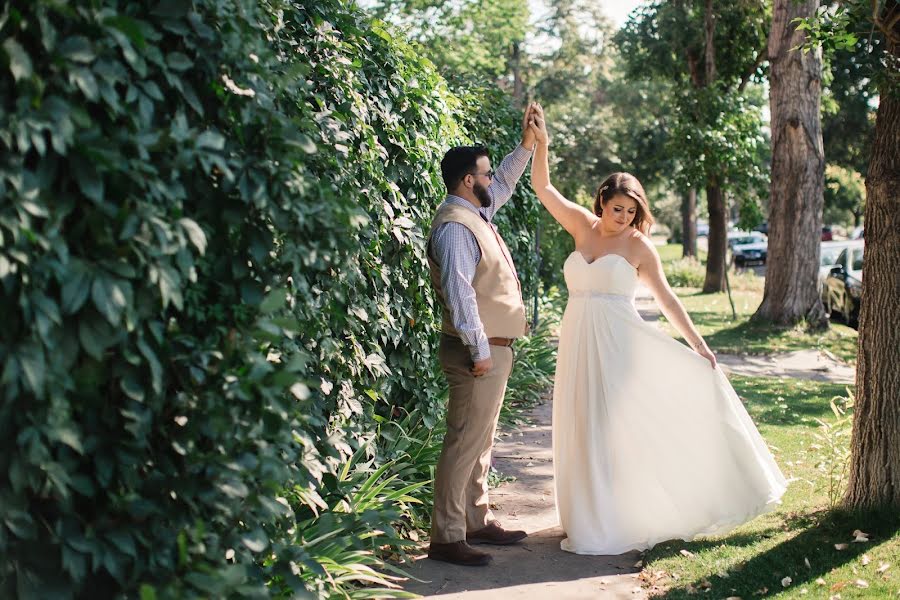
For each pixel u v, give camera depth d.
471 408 4.02
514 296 4.07
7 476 2.03
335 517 3.64
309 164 3.33
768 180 18.33
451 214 3.93
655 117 32.22
